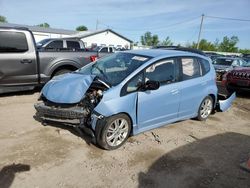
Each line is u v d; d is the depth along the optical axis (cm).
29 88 736
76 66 800
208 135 567
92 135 442
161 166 421
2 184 343
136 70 480
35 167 386
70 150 443
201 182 387
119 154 445
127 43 4475
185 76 567
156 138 521
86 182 363
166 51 574
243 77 971
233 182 394
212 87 638
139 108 477
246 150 508
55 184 352
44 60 744
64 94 465
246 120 707
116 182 369
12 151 425
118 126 458
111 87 454
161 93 510
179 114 570
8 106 648
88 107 449
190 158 456
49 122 509
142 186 365
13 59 691
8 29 686
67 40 1487
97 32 4119
